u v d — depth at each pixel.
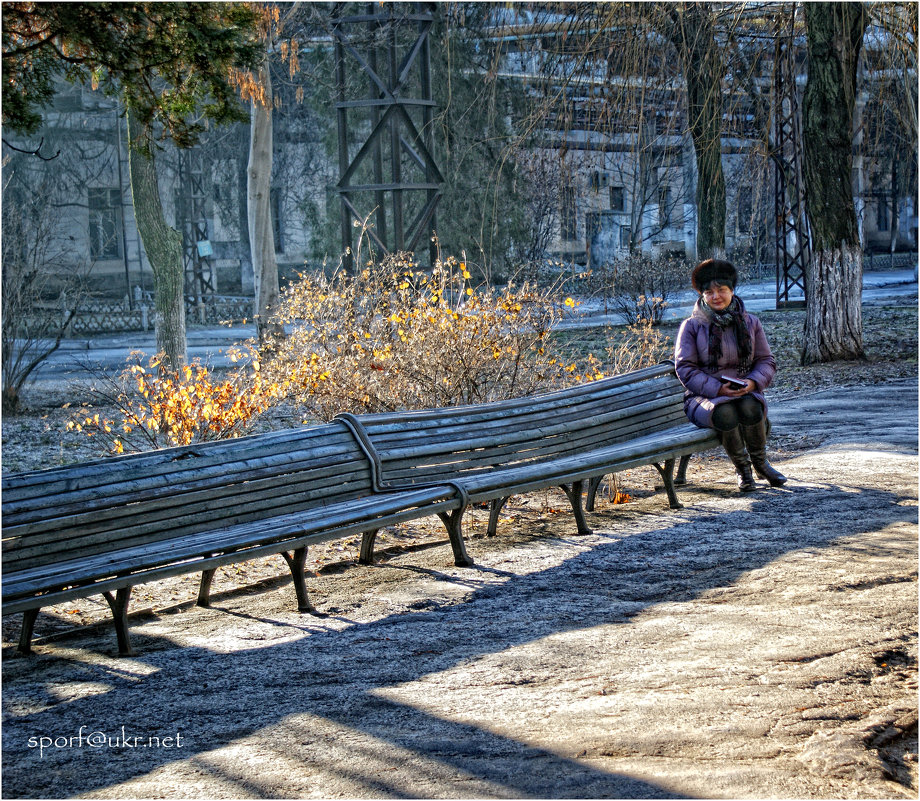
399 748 3.29
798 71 22.00
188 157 38.03
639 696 3.67
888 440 8.83
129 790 3.05
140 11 7.19
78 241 38.88
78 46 7.30
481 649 4.25
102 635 4.77
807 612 4.55
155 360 9.48
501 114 25.31
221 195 42.84
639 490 7.66
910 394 11.91
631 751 3.22
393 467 5.79
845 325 16.02
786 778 3.03
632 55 13.70
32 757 3.32
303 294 9.38
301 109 41.50
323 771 3.14
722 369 7.11
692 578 5.18
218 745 3.37
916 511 6.33
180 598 5.50
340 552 6.34
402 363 8.16
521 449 6.52
